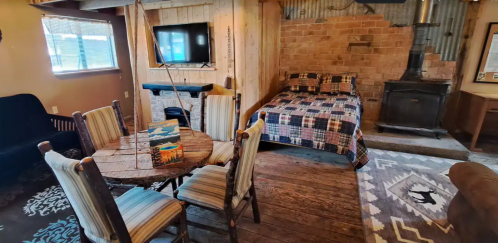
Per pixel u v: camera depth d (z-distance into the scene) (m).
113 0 3.44
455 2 3.66
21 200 2.46
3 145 2.84
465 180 1.64
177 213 1.54
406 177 2.76
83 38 4.13
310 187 2.62
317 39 4.57
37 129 3.19
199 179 1.81
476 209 1.47
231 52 3.39
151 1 3.22
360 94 4.49
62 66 3.87
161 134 1.58
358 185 2.62
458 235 1.87
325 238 1.92
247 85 3.62
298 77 4.50
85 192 1.12
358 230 1.99
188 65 3.78
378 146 3.58
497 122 3.70
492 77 3.67
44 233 2.00
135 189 1.70
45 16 3.51
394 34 4.09
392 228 1.99
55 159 1.10
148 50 3.85
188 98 3.64
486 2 3.53
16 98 3.10
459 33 3.75
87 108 4.28
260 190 2.58
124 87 4.98
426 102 3.61
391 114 3.86
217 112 2.63
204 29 3.41
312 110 3.29
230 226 1.63
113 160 1.67
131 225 1.35
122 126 2.40
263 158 3.35
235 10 3.22
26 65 3.36
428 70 4.04
